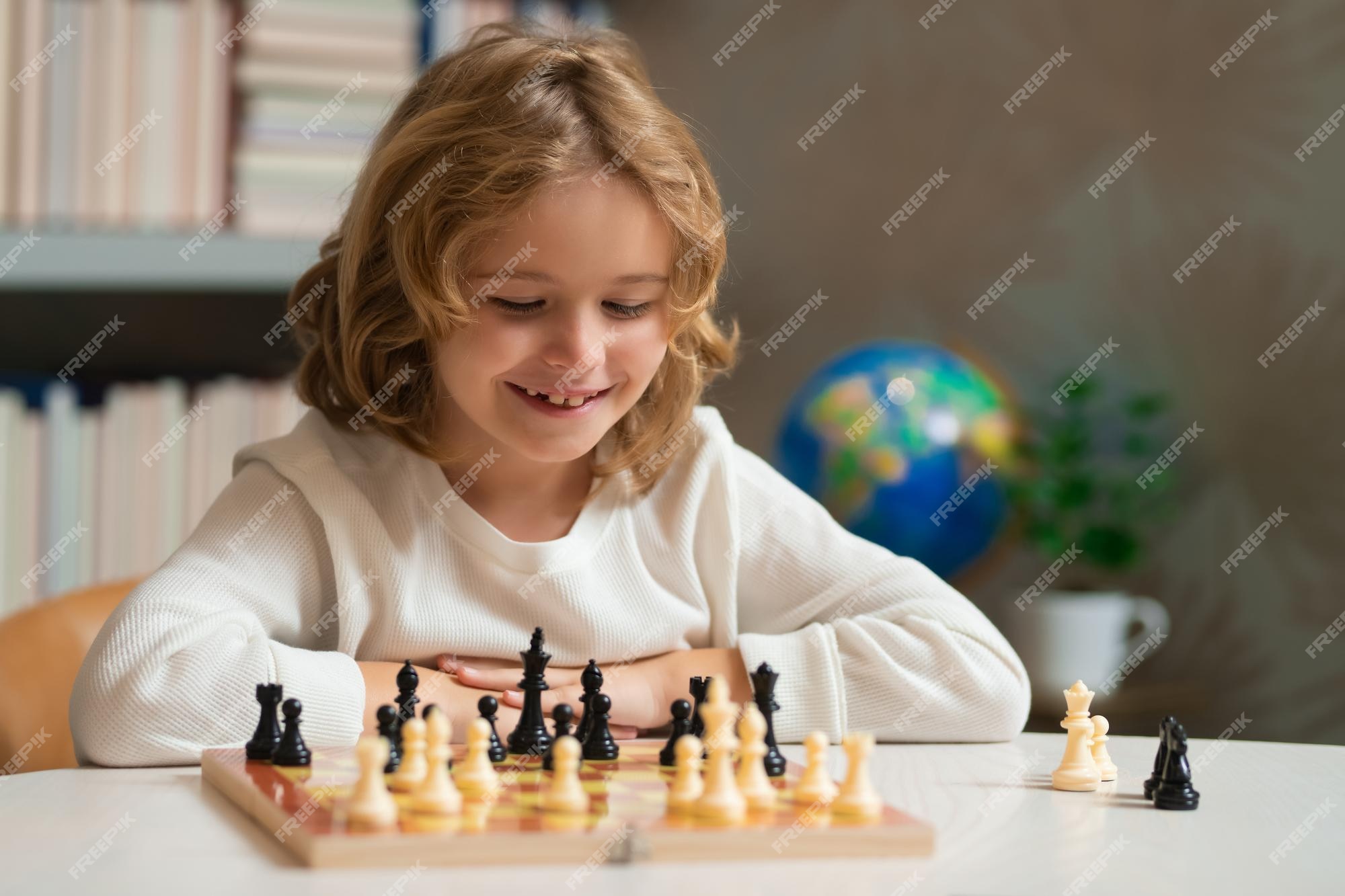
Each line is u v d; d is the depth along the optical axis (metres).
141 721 1.07
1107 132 2.60
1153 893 0.72
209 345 2.67
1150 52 2.57
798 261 2.81
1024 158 2.66
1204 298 2.53
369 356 1.36
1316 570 2.44
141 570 2.32
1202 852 0.82
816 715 1.23
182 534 2.35
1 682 1.44
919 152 2.73
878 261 2.75
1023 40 2.66
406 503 1.35
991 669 1.26
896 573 1.40
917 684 1.24
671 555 1.42
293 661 1.15
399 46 2.39
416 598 1.33
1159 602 2.55
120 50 2.23
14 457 2.23
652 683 1.28
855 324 2.77
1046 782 1.04
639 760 1.01
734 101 2.84
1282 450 2.47
